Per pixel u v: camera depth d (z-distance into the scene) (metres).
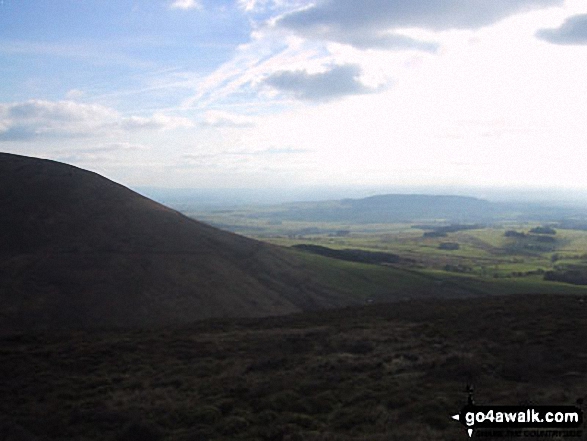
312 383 18.84
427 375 19.02
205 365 23.50
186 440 13.94
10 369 24.12
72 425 15.88
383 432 13.36
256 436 13.98
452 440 12.16
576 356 19.77
